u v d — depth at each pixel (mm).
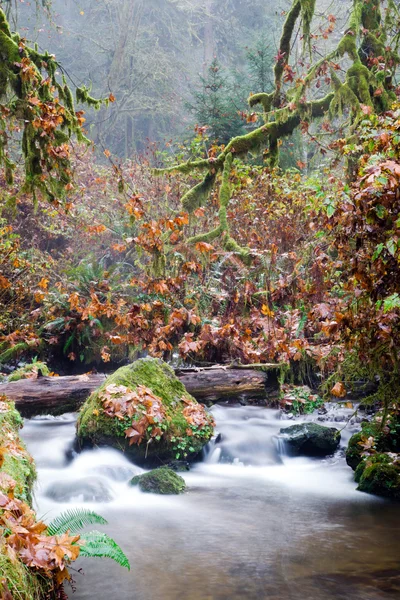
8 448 3998
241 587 3285
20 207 13109
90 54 30078
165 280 8688
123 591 3213
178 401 6492
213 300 8727
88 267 10523
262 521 4488
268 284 8367
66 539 2654
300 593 3213
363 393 8031
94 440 5914
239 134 15289
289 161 14398
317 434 6492
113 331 9641
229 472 6035
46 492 5020
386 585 3330
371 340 5266
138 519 4492
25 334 9594
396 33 9430
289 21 9422
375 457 5598
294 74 9445
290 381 8391
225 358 8133
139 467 5934
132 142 27859
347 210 5043
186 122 28188
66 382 6719
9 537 2535
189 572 3486
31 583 2412
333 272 6902
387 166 4441
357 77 8922
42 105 6637
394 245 4531
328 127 9805
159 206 11609
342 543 4020
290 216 9602
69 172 7355
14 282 9719
